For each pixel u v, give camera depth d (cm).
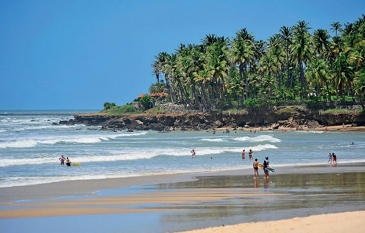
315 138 11462
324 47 16400
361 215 2342
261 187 3872
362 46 14975
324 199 3073
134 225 2389
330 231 2036
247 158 7069
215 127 16425
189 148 8806
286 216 2503
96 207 2950
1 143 9256
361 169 5344
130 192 3694
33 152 7950
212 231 2105
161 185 4134
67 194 3591
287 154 7706
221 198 3247
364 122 14512
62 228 2378
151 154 7469
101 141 10906
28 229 2372
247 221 2397
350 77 14600
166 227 2320
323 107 15275
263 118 16150
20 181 4425
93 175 5006
